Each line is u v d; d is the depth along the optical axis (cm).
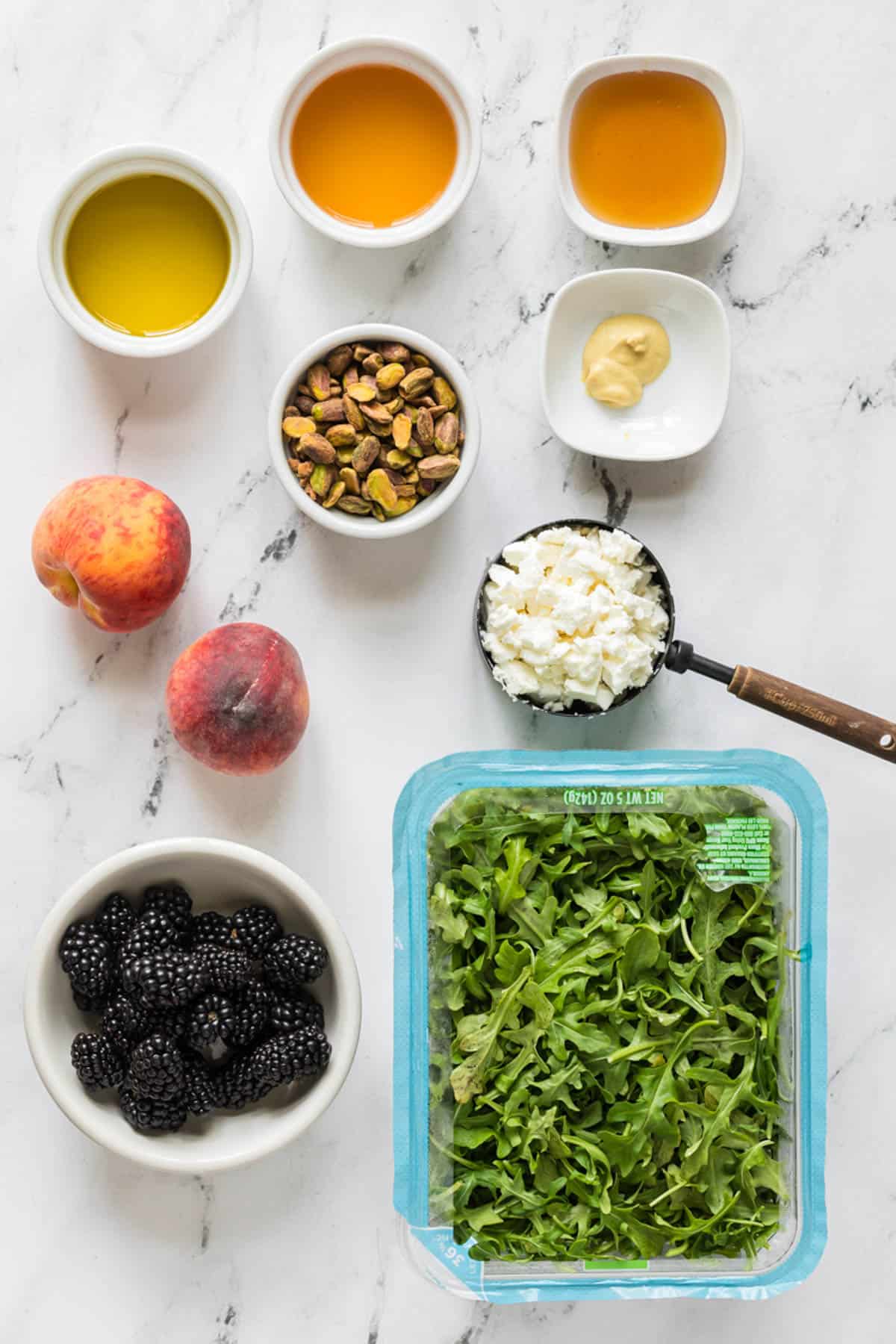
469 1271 120
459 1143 117
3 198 129
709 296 127
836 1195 135
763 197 133
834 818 136
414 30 130
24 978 131
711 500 134
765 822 120
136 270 126
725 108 126
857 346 134
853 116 133
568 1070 116
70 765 132
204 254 126
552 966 117
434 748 133
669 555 134
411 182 128
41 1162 132
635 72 125
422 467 124
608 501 134
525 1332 133
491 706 133
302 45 130
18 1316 131
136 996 116
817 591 135
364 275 131
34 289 130
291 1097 124
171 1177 133
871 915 135
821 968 121
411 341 123
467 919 118
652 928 117
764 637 134
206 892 128
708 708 134
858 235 134
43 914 132
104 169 121
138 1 129
